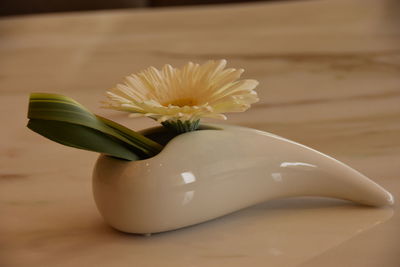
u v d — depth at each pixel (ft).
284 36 3.61
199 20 4.06
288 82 2.92
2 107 2.80
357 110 2.59
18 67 3.35
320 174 1.89
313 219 1.84
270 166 1.86
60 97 1.69
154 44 3.61
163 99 1.82
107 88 2.93
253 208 1.91
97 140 1.74
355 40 3.46
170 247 1.74
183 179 1.76
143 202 1.75
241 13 4.15
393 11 3.93
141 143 1.80
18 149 2.39
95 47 3.64
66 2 5.93
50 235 1.82
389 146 2.26
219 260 1.67
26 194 2.04
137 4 6.08
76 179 2.13
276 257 1.67
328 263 1.64
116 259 1.70
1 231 1.84
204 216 1.81
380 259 1.65
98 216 1.91
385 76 2.93
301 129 2.44
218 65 1.83
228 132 1.86
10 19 4.38
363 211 1.87
